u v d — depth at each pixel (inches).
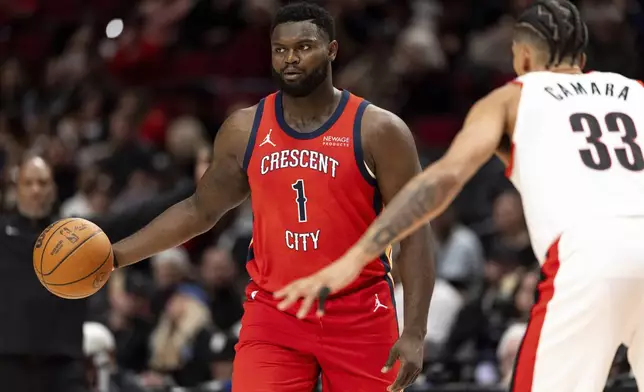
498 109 348.5
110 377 642.8
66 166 1066.7
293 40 399.2
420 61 1060.5
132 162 1030.4
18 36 1355.8
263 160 408.2
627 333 336.2
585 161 343.0
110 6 1318.9
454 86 1071.0
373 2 1126.4
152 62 1180.5
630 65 1015.6
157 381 714.8
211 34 1197.1
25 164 585.0
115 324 807.1
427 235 410.9
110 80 1200.2
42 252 420.2
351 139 403.2
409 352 400.8
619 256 329.1
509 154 357.7
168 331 766.5
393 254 625.3
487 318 738.8
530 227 346.0
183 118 1057.5
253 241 423.5
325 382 420.2
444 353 725.9
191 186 555.5
